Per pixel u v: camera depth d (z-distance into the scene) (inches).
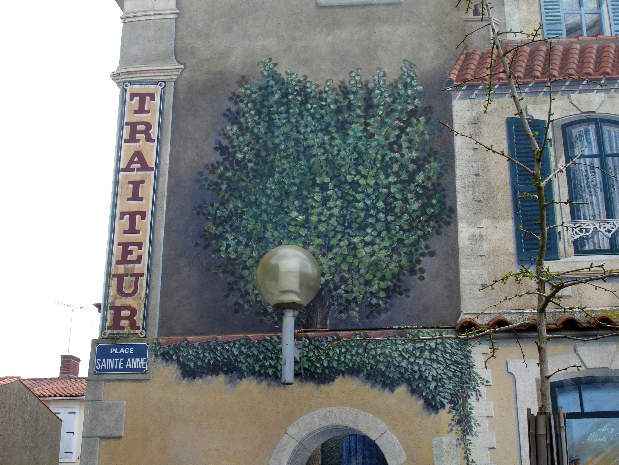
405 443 475.8
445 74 561.3
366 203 539.2
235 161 558.3
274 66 575.2
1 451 743.1
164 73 579.8
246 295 532.7
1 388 744.3
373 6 582.2
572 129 531.5
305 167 551.5
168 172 559.5
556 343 474.9
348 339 497.7
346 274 528.4
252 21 587.8
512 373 476.1
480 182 529.7
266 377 501.7
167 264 542.0
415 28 574.9
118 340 520.1
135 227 549.3
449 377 481.7
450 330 491.2
